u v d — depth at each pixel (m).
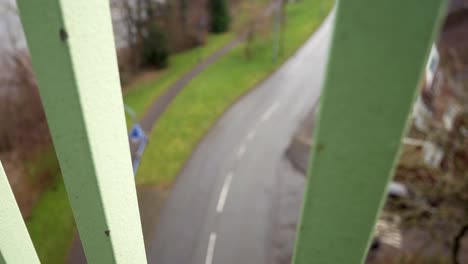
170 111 17.36
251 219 11.11
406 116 0.59
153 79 20.78
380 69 0.57
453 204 5.83
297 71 22.16
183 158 14.08
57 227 8.69
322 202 0.72
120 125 0.77
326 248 0.77
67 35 0.62
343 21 0.56
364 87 0.59
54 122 0.72
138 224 0.91
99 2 0.65
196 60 23.97
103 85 0.71
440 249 8.23
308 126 16.42
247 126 16.59
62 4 0.60
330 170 0.68
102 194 0.77
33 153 11.23
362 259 0.76
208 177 13.02
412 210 6.38
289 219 11.10
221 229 10.66
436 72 6.54
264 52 24.73
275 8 31.50
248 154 14.49
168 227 10.38
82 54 0.65
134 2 20.30
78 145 0.72
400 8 0.52
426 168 6.07
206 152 14.62
